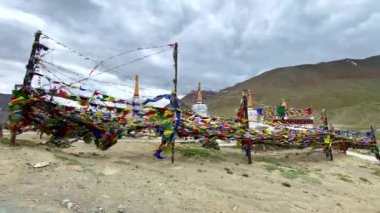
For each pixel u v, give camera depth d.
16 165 10.81
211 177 14.30
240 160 21.28
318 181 17.69
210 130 19.05
